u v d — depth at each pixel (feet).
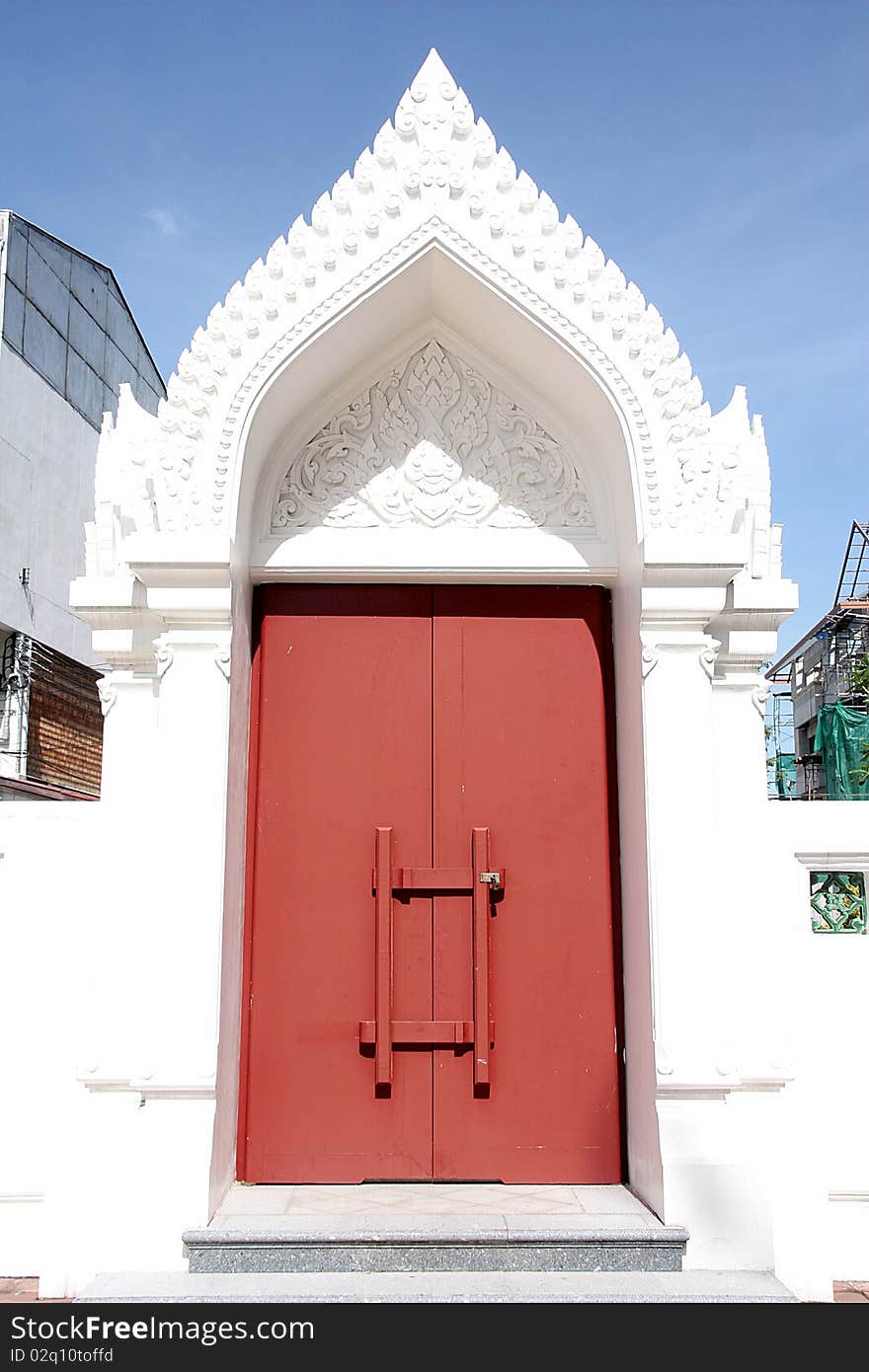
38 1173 13.74
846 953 14.26
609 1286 12.01
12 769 37.58
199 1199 12.60
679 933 13.17
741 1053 13.37
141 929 13.14
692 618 13.79
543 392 15.40
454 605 15.60
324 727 15.26
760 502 14.94
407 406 15.61
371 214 14.03
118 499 14.78
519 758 15.26
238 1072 14.44
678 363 14.07
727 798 14.34
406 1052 14.55
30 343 40.06
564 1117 14.47
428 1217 12.91
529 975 14.75
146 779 14.24
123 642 14.43
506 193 14.16
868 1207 13.84
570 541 15.29
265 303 13.98
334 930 14.82
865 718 48.03
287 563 15.07
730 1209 12.71
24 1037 13.97
